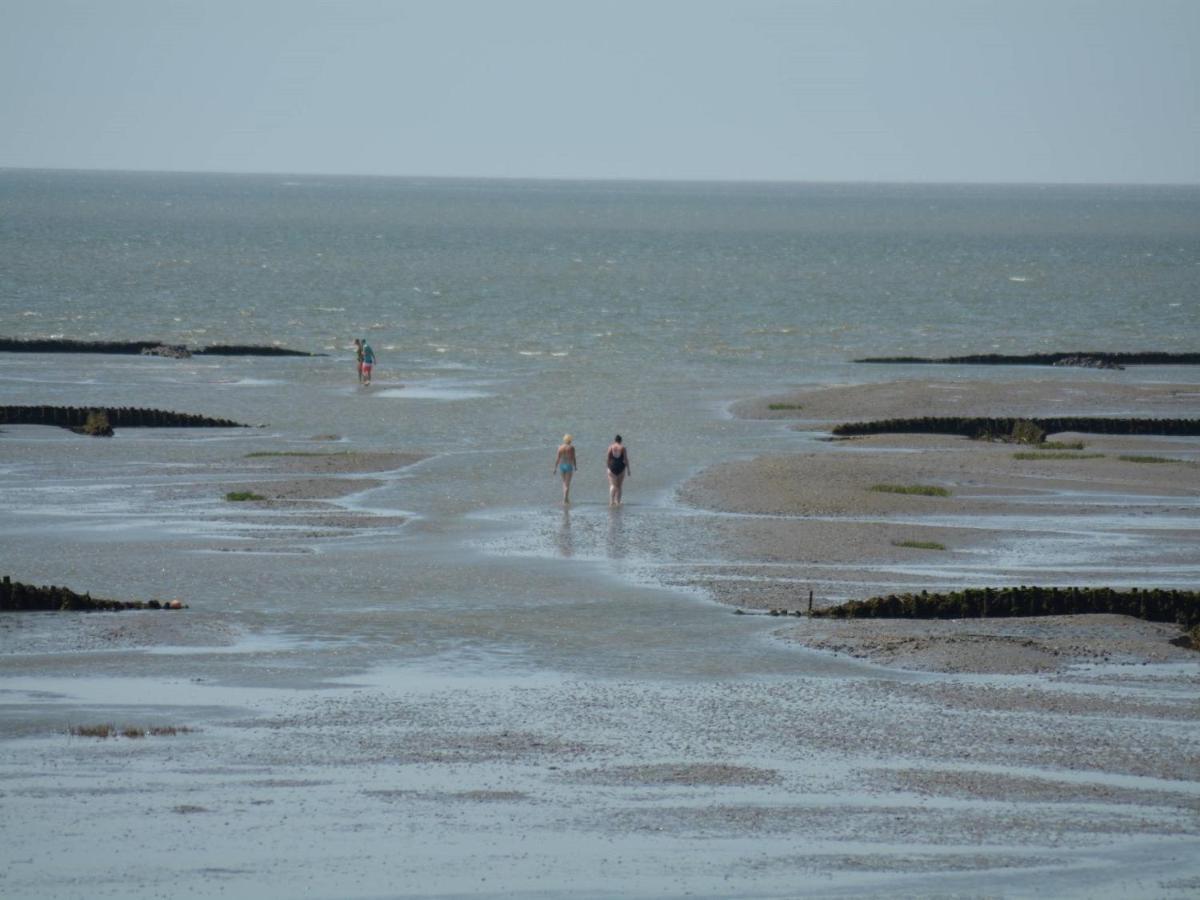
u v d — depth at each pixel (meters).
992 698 96.94
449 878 63.94
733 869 65.44
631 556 140.75
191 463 189.62
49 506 161.38
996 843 69.69
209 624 114.06
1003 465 191.25
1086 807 75.56
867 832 71.19
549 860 66.44
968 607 119.81
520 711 92.88
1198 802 76.62
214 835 69.12
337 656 106.31
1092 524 158.12
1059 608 121.00
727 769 81.31
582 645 110.19
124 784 76.81
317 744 85.06
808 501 166.50
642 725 90.12
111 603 118.88
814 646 110.31
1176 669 105.38
